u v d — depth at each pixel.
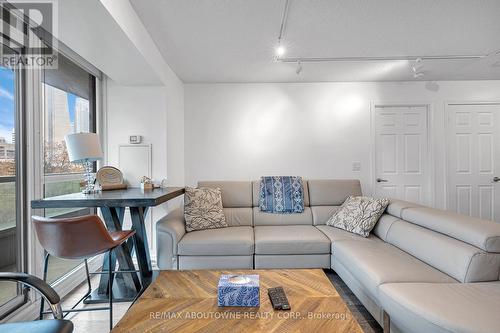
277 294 1.26
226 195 3.01
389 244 2.21
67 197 1.93
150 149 2.91
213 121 3.57
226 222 2.79
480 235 1.49
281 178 3.06
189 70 3.13
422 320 1.14
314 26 2.16
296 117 3.56
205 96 3.57
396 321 1.35
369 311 1.70
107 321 1.78
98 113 2.83
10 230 1.70
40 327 0.98
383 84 3.56
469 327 1.02
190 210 2.63
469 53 2.69
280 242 2.32
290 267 2.34
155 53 2.48
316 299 1.25
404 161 3.62
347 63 2.93
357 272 1.76
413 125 3.62
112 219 2.13
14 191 1.72
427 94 3.56
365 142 3.57
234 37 2.34
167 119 2.96
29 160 1.77
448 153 3.58
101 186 2.41
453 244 1.63
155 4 1.87
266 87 3.56
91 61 2.25
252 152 3.57
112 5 1.60
